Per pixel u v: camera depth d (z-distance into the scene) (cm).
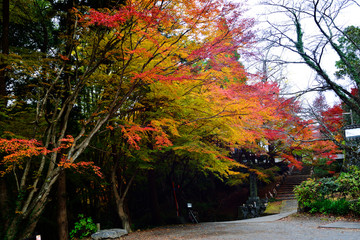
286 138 1318
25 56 849
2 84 878
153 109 1098
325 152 1889
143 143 1180
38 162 1052
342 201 980
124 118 1173
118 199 1200
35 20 1105
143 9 705
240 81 1051
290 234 738
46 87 973
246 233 828
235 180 2058
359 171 1055
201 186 2308
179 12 761
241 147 1759
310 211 1059
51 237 1102
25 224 830
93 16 635
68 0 947
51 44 1169
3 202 818
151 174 1565
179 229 1120
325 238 639
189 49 824
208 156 1102
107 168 1364
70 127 1245
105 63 1062
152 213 1519
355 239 597
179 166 1841
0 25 1095
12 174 915
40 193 793
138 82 823
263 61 955
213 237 807
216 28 794
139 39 835
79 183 1303
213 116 945
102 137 1275
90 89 1264
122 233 1077
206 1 697
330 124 1502
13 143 681
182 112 1052
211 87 1011
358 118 1748
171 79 740
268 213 1633
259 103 1024
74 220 1316
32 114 998
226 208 2264
